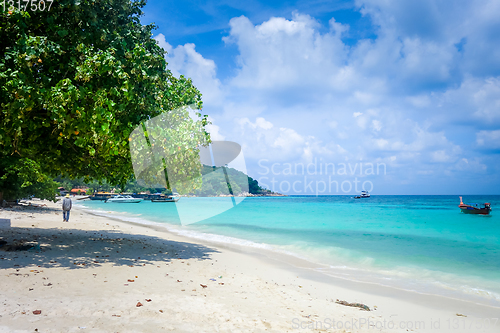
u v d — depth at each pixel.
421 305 8.27
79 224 22.52
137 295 6.29
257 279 9.49
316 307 7.07
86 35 9.41
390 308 7.89
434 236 24.91
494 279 11.34
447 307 8.13
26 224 18.67
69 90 6.98
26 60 7.20
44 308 5.02
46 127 8.76
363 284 10.33
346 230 28.66
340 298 8.52
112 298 5.92
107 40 9.84
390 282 10.71
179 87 11.82
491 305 8.37
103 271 8.10
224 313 5.78
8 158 11.08
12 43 8.28
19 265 7.87
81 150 9.66
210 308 5.98
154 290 6.80
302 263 13.48
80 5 9.12
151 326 4.77
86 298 5.76
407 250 17.97
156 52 12.88
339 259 14.60
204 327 5.00
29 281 6.51
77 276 7.34
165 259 10.88
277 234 24.41
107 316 4.98
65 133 7.49
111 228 22.00
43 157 10.51
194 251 13.81
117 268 8.62
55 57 8.45
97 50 9.88
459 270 12.82
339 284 10.19
